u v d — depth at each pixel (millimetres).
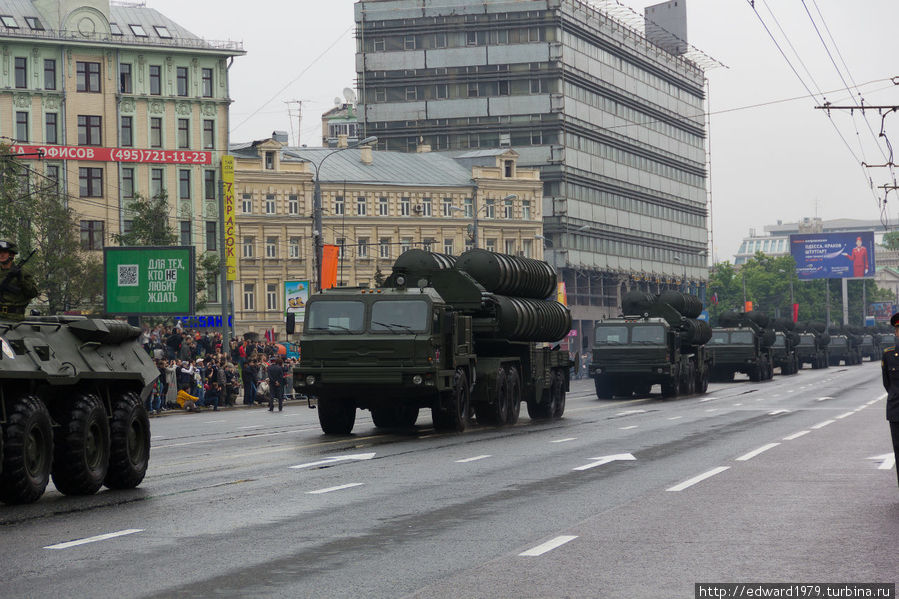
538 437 31094
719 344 78312
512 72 141625
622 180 153875
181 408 54031
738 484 19922
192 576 11820
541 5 140875
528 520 15734
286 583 11445
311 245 118500
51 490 19828
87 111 108438
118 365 20219
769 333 82062
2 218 79500
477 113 142500
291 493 18906
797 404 49281
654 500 17812
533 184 133125
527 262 39594
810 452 26234
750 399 54438
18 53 105812
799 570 12055
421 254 35125
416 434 32625
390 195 124312
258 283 115750
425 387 31297
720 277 197750
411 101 144250
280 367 53969
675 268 168500
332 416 33094
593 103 147500
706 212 180500
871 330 149000
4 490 17219
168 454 27156
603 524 15344
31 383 17812
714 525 15234
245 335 67000
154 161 110500
